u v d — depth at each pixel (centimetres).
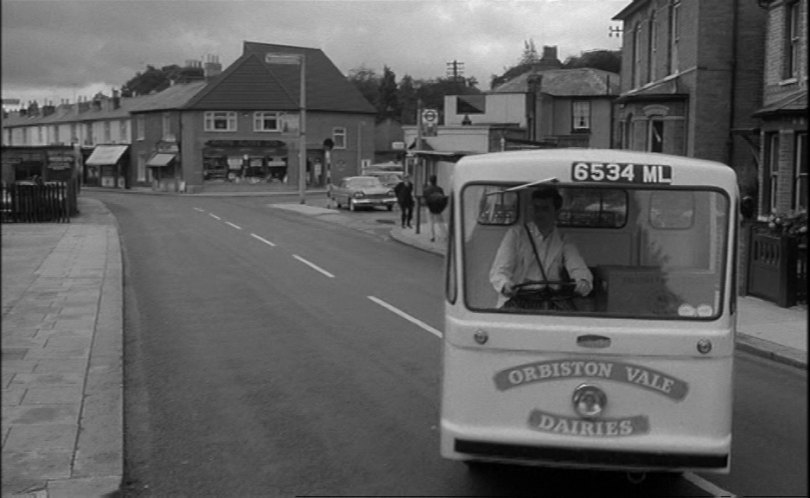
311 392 980
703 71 2558
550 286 644
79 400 928
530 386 615
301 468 736
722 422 610
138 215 4141
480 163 637
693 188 626
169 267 2152
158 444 803
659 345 607
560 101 4947
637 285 625
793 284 1493
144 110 7312
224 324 1395
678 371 608
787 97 2178
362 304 1592
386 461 752
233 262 2258
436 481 705
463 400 621
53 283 1845
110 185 7944
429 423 862
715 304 616
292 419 877
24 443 785
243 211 4450
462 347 621
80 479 698
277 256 2411
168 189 6994
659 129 2717
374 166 6669
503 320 618
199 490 688
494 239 644
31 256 2378
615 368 609
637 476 677
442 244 2705
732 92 2556
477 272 633
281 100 6838
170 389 997
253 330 1344
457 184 637
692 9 2592
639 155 662
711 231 629
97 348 1210
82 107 8794
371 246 2736
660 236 650
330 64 7319
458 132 3678
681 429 609
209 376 1056
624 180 630
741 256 1642
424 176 3341
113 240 2861
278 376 1053
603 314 616
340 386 1005
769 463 748
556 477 716
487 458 616
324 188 7056
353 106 7200
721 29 2545
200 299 1648
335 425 856
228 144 6781
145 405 933
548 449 613
